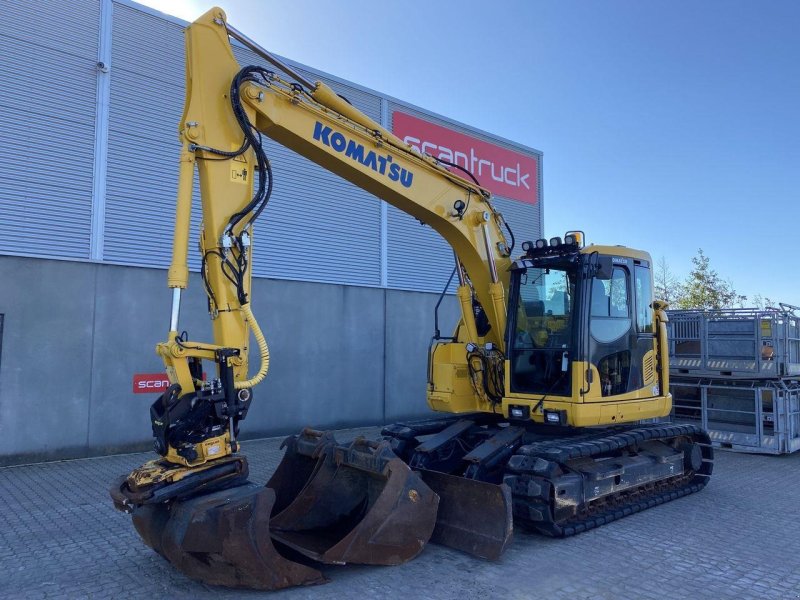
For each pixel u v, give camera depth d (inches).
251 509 155.9
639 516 245.4
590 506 237.5
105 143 368.2
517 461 216.5
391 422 499.5
